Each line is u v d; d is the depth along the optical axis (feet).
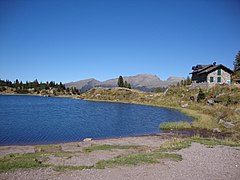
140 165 43.27
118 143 78.95
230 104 159.22
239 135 84.94
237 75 259.39
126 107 238.89
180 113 177.06
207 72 230.07
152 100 284.41
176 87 284.61
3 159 50.03
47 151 65.16
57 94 573.33
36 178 37.24
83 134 99.35
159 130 110.11
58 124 125.49
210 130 104.12
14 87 638.94
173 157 48.42
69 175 38.60
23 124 122.93
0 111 191.62
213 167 42.34
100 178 37.01
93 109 218.18
